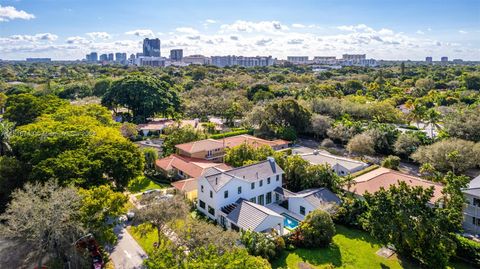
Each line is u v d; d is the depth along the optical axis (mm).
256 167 49719
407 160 69938
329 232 37875
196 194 49781
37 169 39469
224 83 142875
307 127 86812
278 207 48531
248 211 40719
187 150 65000
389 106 98500
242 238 35438
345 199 44688
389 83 162000
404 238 33000
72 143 47250
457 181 39406
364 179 51375
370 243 38719
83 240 33938
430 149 60781
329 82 159125
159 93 108688
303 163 52688
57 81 181625
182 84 162250
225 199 43906
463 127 70375
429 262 32781
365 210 42062
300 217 45281
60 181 37938
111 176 43281
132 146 48938
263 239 35250
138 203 47812
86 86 143750
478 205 40812
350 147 70250
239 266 22500
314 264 34469
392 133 73312
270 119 88062
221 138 81500
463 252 35531
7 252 33000
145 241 37688
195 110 111000
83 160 41312
